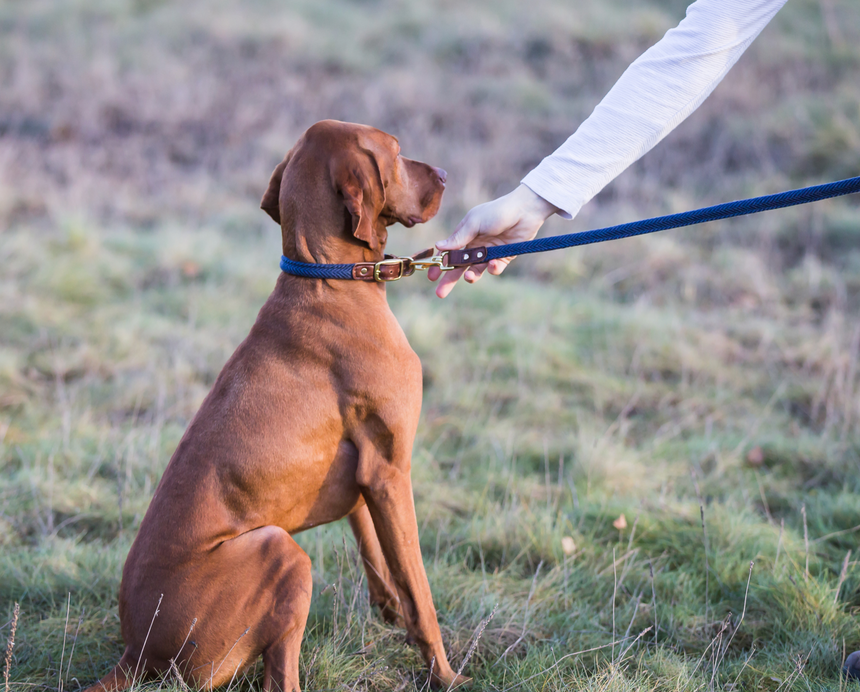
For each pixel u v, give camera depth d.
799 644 2.76
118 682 2.34
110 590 3.05
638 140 2.37
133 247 6.85
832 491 3.89
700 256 6.90
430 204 2.60
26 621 2.86
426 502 3.75
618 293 6.52
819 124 8.45
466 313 5.95
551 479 4.05
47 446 4.08
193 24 11.70
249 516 2.38
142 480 3.90
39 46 11.02
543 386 5.00
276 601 2.29
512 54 11.06
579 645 2.79
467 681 2.56
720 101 9.22
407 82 10.20
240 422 2.38
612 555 3.29
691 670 2.65
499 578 3.18
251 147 9.17
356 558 3.03
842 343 5.30
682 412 4.70
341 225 2.50
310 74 10.67
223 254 6.79
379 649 2.75
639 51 10.90
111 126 9.54
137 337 5.40
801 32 10.62
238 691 2.48
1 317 5.56
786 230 7.17
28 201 7.62
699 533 3.41
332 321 2.45
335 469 2.48
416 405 2.52
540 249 2.48
